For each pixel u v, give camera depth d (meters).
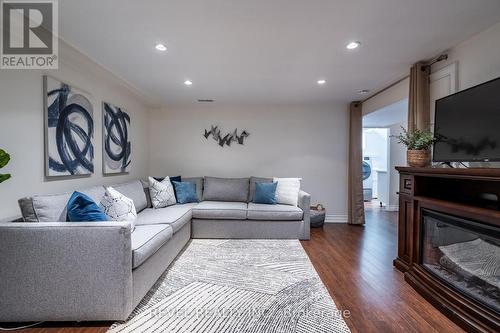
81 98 2.73
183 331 1.65
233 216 3.58
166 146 4.85
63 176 2.50
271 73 3.13
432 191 2.37
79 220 1.82
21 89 2.06
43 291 1.67
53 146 2.34
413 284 2.22
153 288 2.19
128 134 3.88
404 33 2.17
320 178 4.80
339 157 4.79
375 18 1.95
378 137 7.92
